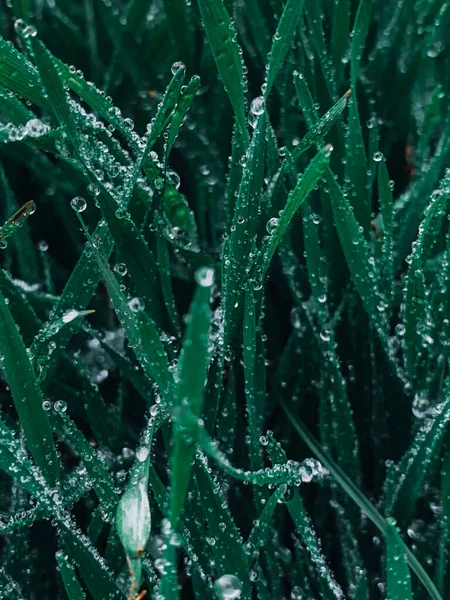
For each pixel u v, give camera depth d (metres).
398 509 0.23
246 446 0.24
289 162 0.24
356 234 0.24
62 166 0.28
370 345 0.25
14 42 0.31
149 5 0.30
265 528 0.22
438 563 0.23
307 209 0.24
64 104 0.22
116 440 0.25
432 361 0.25
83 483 0.22
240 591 0.21
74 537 0.22
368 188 0.26
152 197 0.24
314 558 0.22
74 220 0.29
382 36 0.31
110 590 0.22
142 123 0.30
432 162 0.26
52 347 0.23
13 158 0.28
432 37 0.29
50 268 0.28
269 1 0.29
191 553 0.22
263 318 0.27
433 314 0.25
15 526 0.22
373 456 0.25
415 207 0.26
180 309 0.27
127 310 0.22
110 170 0.24
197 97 0.29
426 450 0.23
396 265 0.27
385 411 0.25
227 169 0.29
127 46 0.29
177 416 0.18
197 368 0.18
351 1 0.31
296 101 0.28
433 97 0.27
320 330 0.25
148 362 0.21
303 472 0.22
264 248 0.23
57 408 0.22
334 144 0.27
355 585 0.23
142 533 0.20
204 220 0.28
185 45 0.29
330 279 0.26
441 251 0.26
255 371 0.24
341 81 0.28
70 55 0.31
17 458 0.21
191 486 0.22
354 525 0.24
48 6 0.31
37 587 0.24
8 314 0.21
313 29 0.27
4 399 0.25
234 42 0.23
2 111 0.24
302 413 0.26
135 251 0.23
